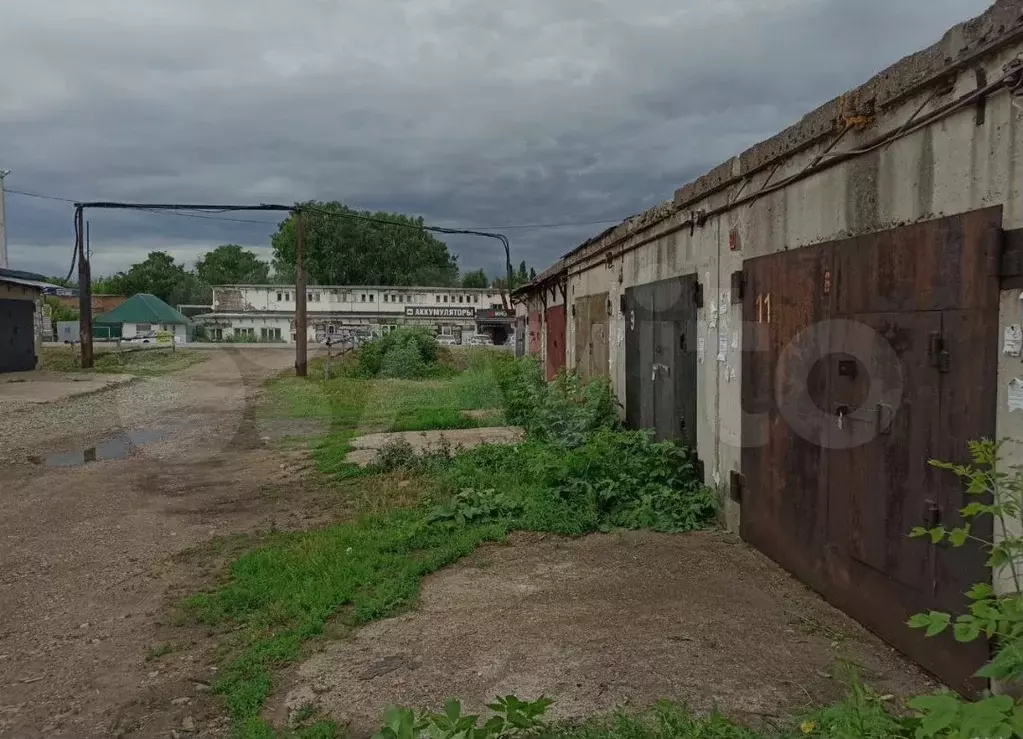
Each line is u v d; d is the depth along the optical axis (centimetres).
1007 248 297
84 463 968
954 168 330
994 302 304
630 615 427
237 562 545
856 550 410
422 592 475
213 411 1498
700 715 313
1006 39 291
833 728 276
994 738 190
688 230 680
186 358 3003
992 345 305
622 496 644
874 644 383
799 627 407
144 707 351
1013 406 293
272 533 628
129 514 707
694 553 539
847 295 416
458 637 404
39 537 634
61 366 2528
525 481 734
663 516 611
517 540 582
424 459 862
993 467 274
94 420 1366
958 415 326
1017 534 290
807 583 469
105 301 6594
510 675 357
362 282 6419
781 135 492
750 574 494
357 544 571
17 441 1134
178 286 7988
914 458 357
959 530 272
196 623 448
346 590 472
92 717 343
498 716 281
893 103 373
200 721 338
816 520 455
